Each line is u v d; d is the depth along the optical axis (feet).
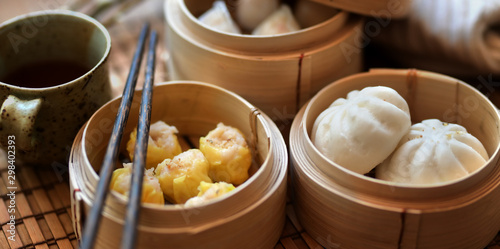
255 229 1.63
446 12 2.07
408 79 1.90
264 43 1.88
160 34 2.40
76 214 1.65
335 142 1.72
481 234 1.69
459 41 2.04
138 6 2.50
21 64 1.98
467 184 1.61
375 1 1.98
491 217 1.68
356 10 1.98
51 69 2.02
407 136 1.75
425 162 1.68
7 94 1.76
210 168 1.82
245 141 1.85
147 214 1.54
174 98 1.91
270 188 1.65
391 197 1.60
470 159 1.69
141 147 1.61
